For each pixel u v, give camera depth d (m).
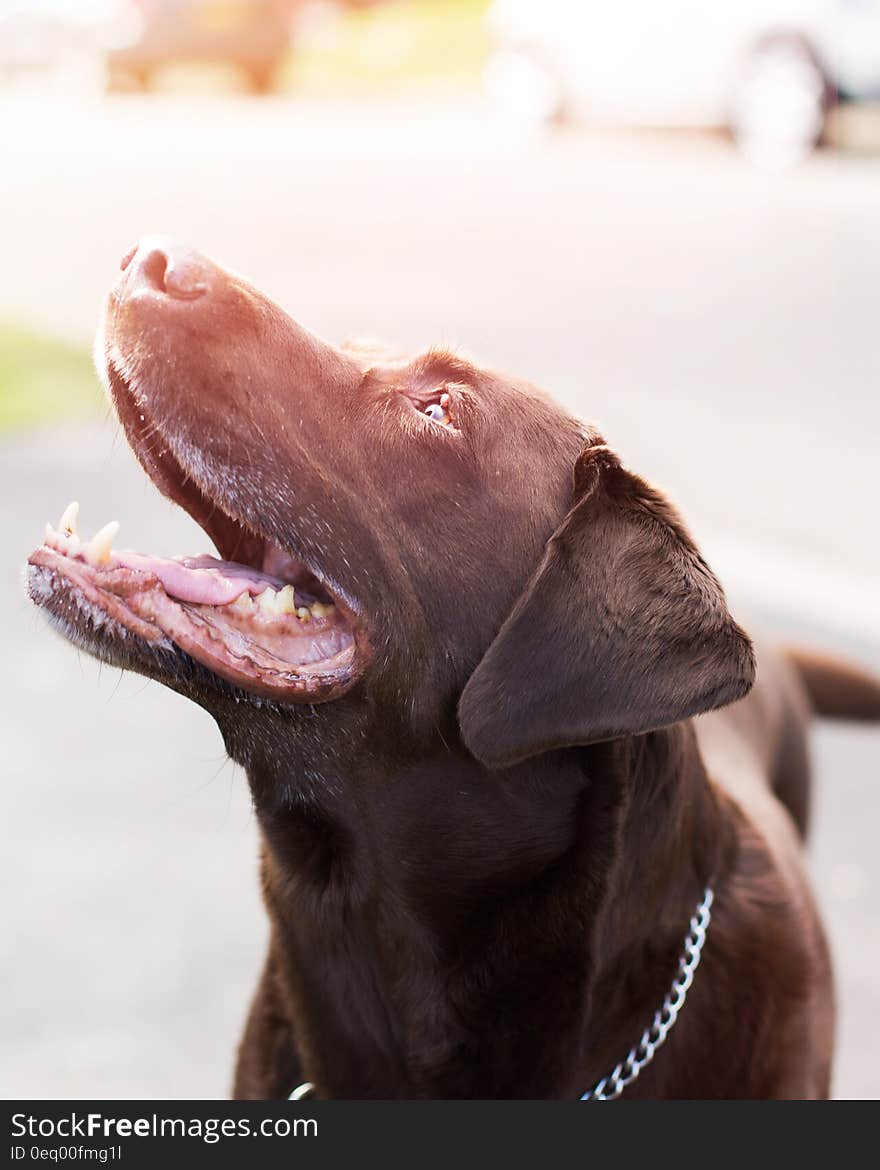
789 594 1.67
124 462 2.28
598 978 0.84
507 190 4.10
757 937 0.90
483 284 3.05
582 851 0.83
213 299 0.82
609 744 0.83
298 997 0.87
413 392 0.86
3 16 6.73
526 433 0.85
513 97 4.82
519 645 0.79
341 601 0.82
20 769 1.46
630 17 4.40
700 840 0.88
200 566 0.82
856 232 3.46
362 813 0.84
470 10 6.16
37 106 6.48
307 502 0.82
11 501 2.08
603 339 2.62
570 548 0.80
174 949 1.21
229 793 1.42
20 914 1.25
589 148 4.65
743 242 3.40
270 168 4.63
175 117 5.96
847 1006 1.15
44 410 2.50
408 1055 0.85
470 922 0.84
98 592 0.77
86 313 3.00
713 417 2.23
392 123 5.49
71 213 4.03
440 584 0.83
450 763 0.83
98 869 1.31
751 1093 0.88
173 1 6.39
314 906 0.86
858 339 2.66
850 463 2.06
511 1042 0.85
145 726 1.54
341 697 0.82
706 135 4.69
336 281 3.05
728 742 1.06
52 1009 1.15
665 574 0.81
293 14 6.31
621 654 0.79
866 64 4.05
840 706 1.33
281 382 0.83
